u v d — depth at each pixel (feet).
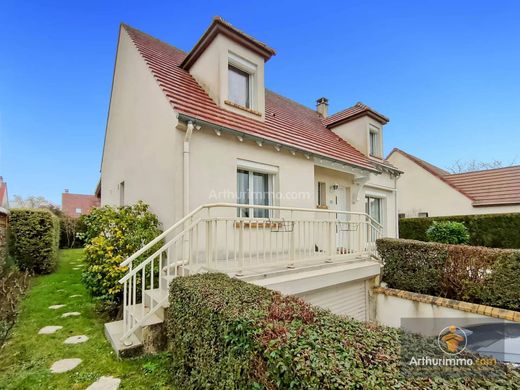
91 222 18.94
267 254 21.88
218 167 19.06
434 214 48.01
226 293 8.56
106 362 11.32
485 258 16.99
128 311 12.54
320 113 44.65
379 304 20.83
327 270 18.04
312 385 4.39
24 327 14.71
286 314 6.73
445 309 17.48
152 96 20.81
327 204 29.68
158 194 19.12
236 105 22.03
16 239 26.55
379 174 36.24
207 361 7.73
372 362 4.71
